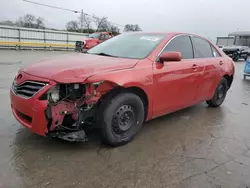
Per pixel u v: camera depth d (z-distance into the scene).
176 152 3.27
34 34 25.84
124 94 3.17
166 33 4.18
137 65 3.35
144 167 2.85
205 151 3.34
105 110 3.03
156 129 4.02
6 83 6.83
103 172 2.70
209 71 4.70
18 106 2.99
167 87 3.74
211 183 2.61
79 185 2.46
